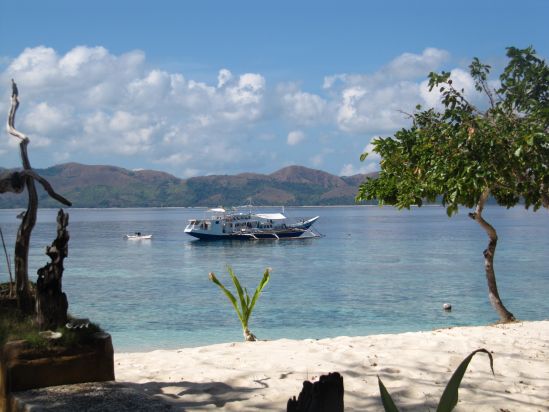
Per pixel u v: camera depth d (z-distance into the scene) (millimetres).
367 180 11609
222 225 105250
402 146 10148
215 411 6664
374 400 7211
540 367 8977
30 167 6863
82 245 94938
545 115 8391
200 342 21953
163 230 155500
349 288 40156
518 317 28219
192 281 46281
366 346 10781
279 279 46812
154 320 27578
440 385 7914
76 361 6289
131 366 9352
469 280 44062
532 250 73875
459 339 11352
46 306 6391
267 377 8273
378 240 102062
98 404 5723
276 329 24953
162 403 6066
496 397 7387
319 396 2588
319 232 133500
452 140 8578
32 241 104000
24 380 6039
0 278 43625
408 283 42750
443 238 106375
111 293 38688
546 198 9078
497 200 13438
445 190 8922
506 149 8242
